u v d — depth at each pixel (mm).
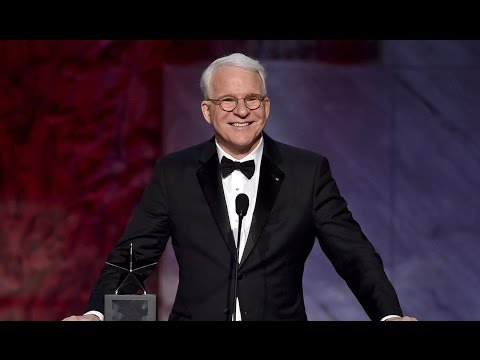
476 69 24344
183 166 10602
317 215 10250
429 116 24469
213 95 9969
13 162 24656
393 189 24500
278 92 24359
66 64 24578
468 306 24422
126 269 9594
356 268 9711
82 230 24703
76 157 24703
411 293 24453
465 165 24469
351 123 24469
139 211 10633
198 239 10133
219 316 9812
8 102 24609
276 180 10211
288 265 10062
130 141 24609
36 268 24672
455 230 24484
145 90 24594
